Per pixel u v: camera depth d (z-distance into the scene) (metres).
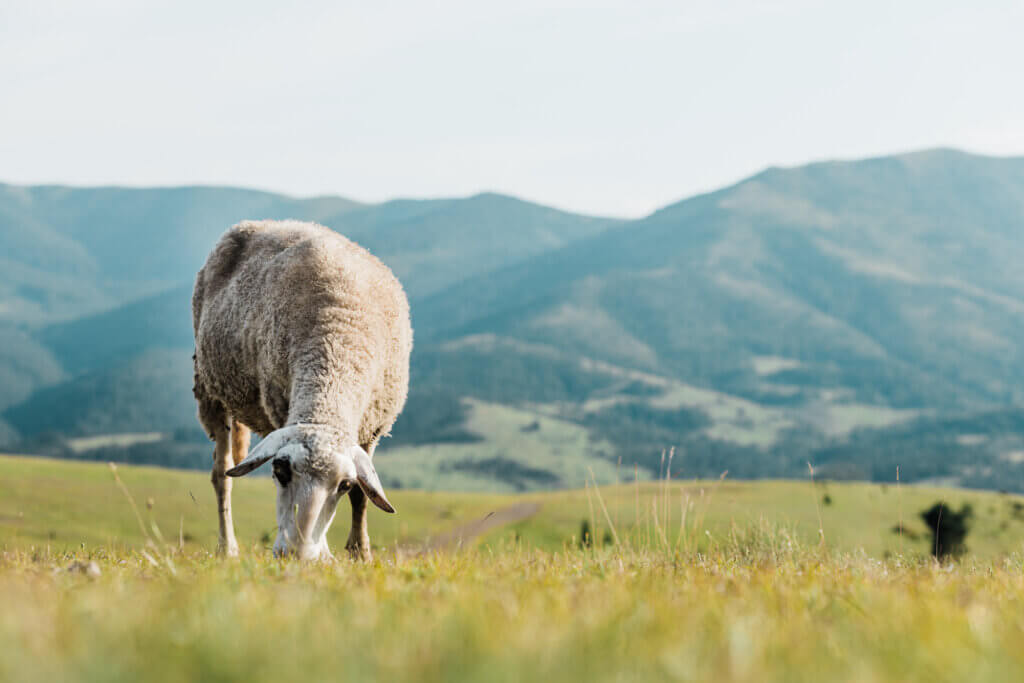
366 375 10.28
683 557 7.70
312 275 10.75
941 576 6.43
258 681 2.77
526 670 2.92
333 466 8.55
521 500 86.25
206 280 12.62
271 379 10.87
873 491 69.12
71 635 3.34
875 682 2.88
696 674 2.90
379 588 5.02
